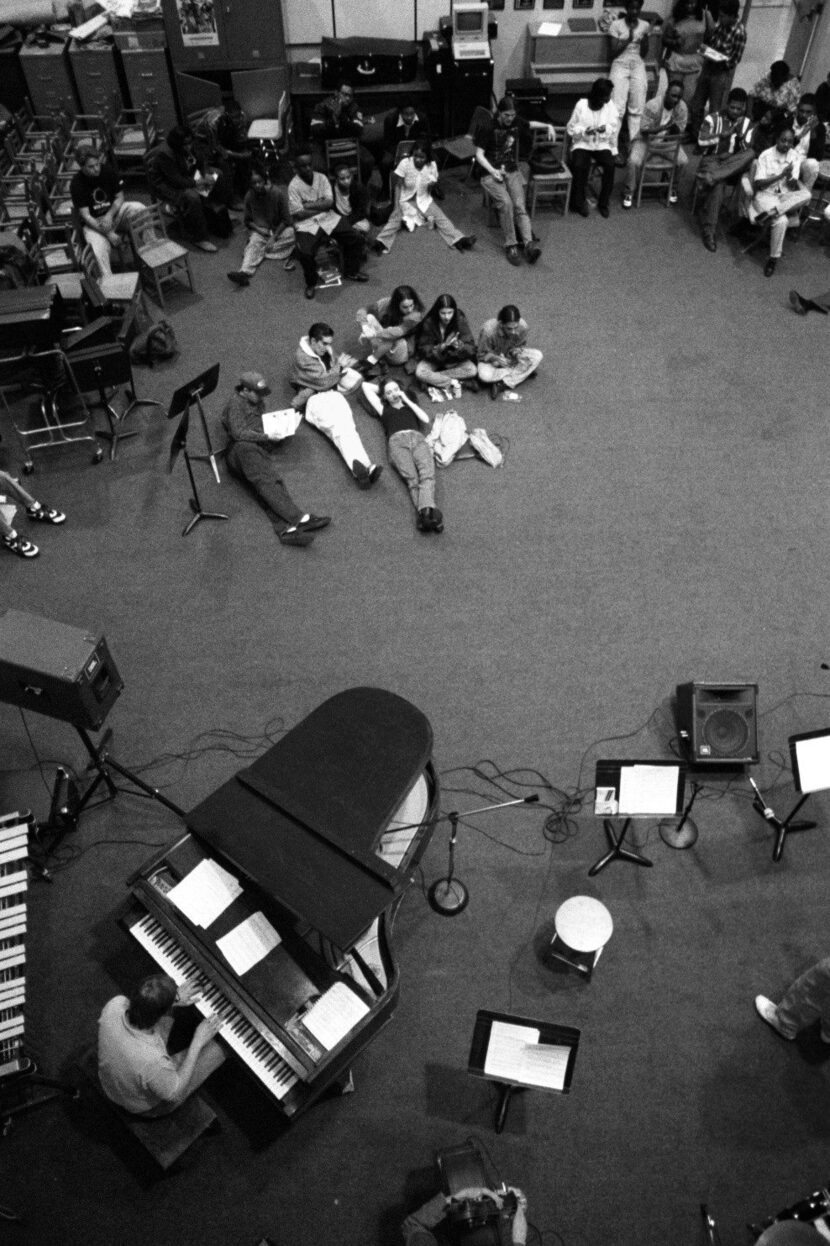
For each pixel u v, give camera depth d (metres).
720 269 9.80
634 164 10.38
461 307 9.18
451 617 6.36
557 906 5.00
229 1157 4.19
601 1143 4.24
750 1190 4.11
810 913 4.99
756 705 5.40
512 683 5.97
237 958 4.09
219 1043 4.15
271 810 4.29
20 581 6.57
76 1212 4.05
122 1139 4.23
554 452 7.60
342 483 7.36
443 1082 4.40
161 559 6.74
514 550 6.81
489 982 4.72
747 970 4.77
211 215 10.09
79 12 11.05
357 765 4.50
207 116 10.35
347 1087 4.33
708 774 5.54
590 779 5.50
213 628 6.29
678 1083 4.41
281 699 5.88
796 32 11.62
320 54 11.20
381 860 4.05
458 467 7.47
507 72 11.73
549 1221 4.03
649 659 6.10
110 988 4.67
